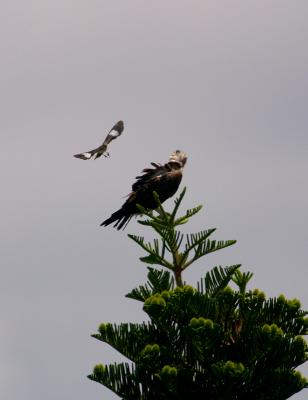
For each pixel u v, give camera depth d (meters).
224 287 13.30
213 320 12.83
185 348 12.81
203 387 12.78
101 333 12.94
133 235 13.54
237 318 13.24
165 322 12.70
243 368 12.20
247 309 12.97
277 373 12.72
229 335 13.02
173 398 12.85
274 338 12.56
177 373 12.56
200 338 12.36
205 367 12.68
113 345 12.95
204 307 12.78
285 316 13.16
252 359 12.73
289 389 12.72
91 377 12.89
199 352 12.59
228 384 12.37
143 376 12.80
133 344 12.95
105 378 12.84
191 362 12.83
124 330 12.98
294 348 12.77
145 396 12.88
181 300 12.72
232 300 12.96
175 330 12.77
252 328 12.91
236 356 12.90
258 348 12.70
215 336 12.37
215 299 12.88
